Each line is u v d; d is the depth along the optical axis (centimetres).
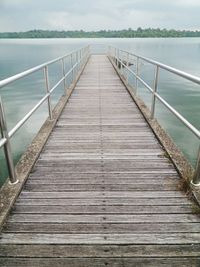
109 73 1063
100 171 280
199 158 226
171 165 292
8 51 6600
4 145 225
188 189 242
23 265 171
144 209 220
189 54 4862
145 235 193
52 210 220
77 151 330
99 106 547
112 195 239
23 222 206
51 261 174
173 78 1894
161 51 6016
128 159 307
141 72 2172
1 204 219
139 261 174
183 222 205
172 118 887
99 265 172
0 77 1939
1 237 192
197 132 229
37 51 6444
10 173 241
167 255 178
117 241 188
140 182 259
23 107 1062
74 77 879
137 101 557
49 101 423
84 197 236
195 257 177
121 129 409
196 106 1059
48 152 328
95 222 206
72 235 194
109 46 1953
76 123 439
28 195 239
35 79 1912
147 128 412
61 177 269
